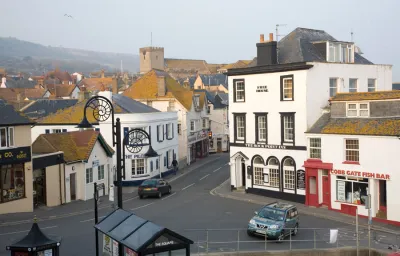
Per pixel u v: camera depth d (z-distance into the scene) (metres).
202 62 164.38
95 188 21.36
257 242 24.91
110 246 16.97
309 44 39.72
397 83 65.31
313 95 35.91
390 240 25.67
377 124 31.17
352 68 38.84
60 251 22.75
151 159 47.94
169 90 63.59
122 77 153.25
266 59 38.94
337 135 32.62
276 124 37.69
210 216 31.59
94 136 40.31
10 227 28.25
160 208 34.62
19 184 32.69
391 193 29.64
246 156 40.09
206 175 52.56
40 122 49.16
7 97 100.88
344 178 32.56
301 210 33.44
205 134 70.81
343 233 27.28
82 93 58.38
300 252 22.69
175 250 15.03
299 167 36.00
